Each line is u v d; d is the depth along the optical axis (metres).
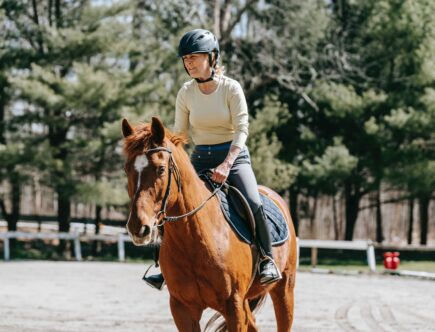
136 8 27.02
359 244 22.03
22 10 25.44
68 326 10.28
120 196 24.98
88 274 18.91
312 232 32.75
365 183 26.92
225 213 5.80
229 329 5.65
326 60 28.00
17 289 15.09
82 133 27.09
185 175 5.46
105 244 32.84
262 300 6.79
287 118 26.81
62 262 23.95
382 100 25.81
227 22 29.52
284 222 6.77
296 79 27.50
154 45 26.73
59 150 25.39
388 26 25.69
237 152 5.87
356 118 26.45
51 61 25.47
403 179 25.12
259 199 6.07
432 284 17.05
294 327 10.34
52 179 25.39
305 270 21.39
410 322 10.91
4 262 23.62
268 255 6.07
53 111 25.88
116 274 19.02
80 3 26.17
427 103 24.75
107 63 26.80
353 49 28.77
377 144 26.05
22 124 25.73
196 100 6.04
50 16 26.23
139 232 4.88
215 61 5.91
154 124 5.11
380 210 32.44
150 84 25.59
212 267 5.52
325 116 28.55
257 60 28.19
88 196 24.59
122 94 24.81
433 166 24.73
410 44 26.02
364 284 16.92
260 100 29.80
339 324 10.66
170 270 5.66
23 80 23.97
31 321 10.71
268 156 24.97
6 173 25.22
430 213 33.09
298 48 28.38
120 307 12.41
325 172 25.27
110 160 26.89
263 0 28.31
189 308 5.79
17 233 25.30
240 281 5.73
